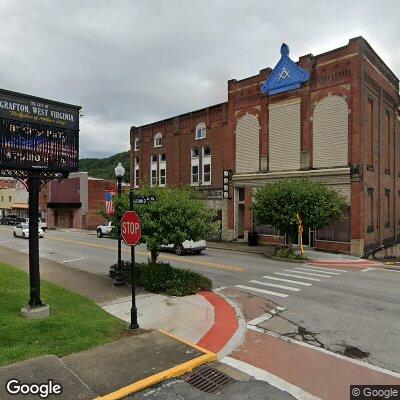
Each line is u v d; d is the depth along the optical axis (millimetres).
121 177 14016
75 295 11148
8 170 8570
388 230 29000
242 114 30641
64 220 52969
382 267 19344
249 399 5629
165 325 8914
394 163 30688
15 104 8633
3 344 7031
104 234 36062
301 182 22203
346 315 10141
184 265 18703
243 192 31578
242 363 6980
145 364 6480
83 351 6949
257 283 14375
